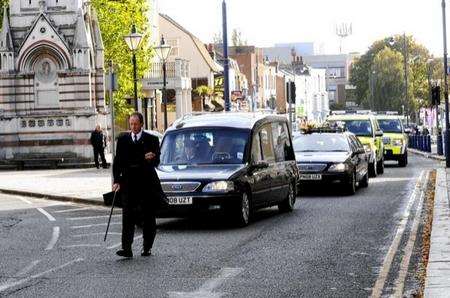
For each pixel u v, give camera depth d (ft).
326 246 51.62
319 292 37.78
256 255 48.55
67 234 60.39
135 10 192.03
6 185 108.99
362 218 66.59
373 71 408.26
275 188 69.26
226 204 60.90
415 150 229.86
